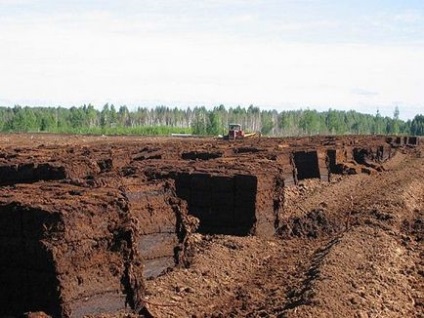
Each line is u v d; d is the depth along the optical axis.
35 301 13.95
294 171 40.22
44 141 75.62
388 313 16.03
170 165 27.41
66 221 13.90
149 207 18.88
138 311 15.36
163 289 17.41
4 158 29.77
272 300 17.03
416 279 19.84
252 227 24.66
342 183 42.81
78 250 14.10
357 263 20.06
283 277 19.78
